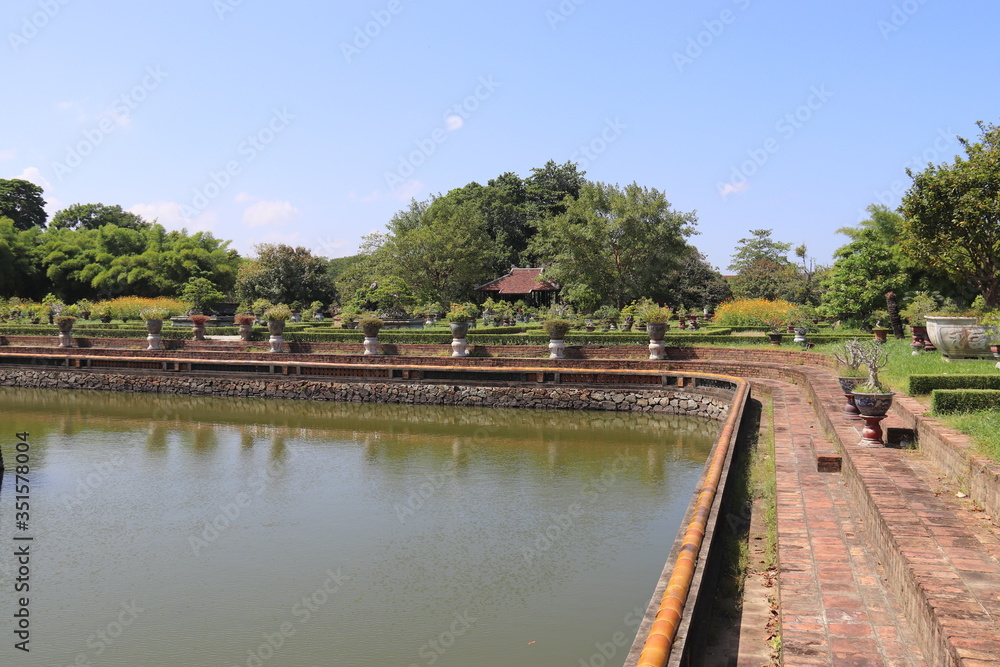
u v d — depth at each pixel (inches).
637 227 1793.8
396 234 2365.9
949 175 830.5
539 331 1232.8
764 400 677.3
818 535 245.8
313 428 747.4
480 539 406.6
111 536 424.2
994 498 213.8
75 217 2933.1
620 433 699.4
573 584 341.1
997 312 552.4
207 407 889.5
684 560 209.2
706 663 197.8
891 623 175.2
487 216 2635.3
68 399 970.1
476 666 268.7
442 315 1870.1
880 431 334.6
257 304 1663.4
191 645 291.7
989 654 129.4
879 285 1185.4
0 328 1440.7
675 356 885.2
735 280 2171.5
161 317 1133.1
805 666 153.8
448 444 661.9
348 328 1343.5
